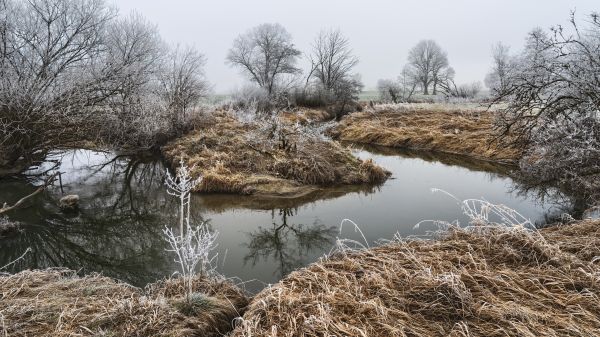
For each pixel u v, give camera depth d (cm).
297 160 1312
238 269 722
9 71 1191
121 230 941
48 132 1227
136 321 395
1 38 1342
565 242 541
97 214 1033
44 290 476
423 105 2972
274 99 3216
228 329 441
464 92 4719
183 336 386
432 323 386
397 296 427
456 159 1750
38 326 393
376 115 2722
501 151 1664
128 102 1630
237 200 1122
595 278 435
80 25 1493
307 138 1491
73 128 1300
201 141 1578
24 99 1130
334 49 4562
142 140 1722
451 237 594
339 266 521
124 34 1941
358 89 4809
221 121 2014
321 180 1259
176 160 1438
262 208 1071
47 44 1416
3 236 845
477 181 1334
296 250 812
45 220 981
